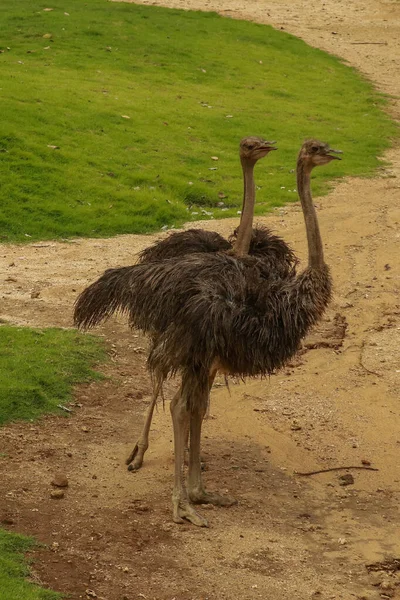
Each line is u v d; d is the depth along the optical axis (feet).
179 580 22.71
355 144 77.71
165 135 73.05
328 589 22.72
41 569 22.66
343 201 61.98
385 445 31.19
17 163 62.08
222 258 26.14
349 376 36.50
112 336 38.99
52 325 39.63
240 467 29.27
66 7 114.21
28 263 49.16
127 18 112.06
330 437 31.65
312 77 101.45
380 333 40.57
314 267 26.30
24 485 26.89
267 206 60.49
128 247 52.65
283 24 126.21
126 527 25.04
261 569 23.45
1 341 36.70
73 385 33.99
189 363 24.99
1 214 56.13
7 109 69.72
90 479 27.73
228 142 74.64
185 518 25.54
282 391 35.12
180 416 25.46
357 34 124.36
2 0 116.47
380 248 51.37
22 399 31.96
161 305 25.05
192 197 62.39
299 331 25.70
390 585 22.91
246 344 24.91
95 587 22.09
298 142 76.59
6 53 91.20
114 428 31.30
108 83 84.94
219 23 118.52
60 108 73.00
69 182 61.21
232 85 93.40
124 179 63.26
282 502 27.22
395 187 65.72
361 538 25.34
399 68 109.70
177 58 98.84
